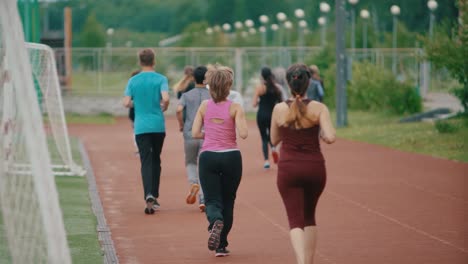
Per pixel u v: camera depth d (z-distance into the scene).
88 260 18.08
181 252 19.12
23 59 12.70
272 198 27.31
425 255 18.62
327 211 24.67
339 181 31.50
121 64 86.75
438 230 21.59
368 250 19.22
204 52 89.69
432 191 28.67
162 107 23.78
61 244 12.17
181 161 39.44
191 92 23.20
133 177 33.44
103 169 36.41
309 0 183.88
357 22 111.50
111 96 85.12
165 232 21.50
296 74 15.75
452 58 49.78
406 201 26.50
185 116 23.62
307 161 15.66
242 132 18.03
